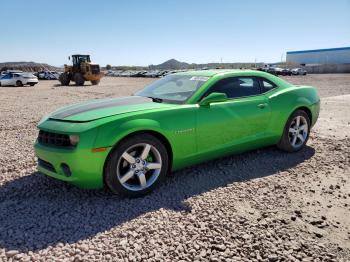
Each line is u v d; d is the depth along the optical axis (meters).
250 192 3.69
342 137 6.25
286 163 4.70
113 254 2.52
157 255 2.51
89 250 2.57
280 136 4.92
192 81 4.37
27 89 23.75
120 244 2.65
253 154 5.08
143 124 3.43
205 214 3.15
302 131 5.27
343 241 2.74
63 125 3.42
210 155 4.14
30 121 8.58
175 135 3.71
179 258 2.48
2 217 3.12
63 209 3.29
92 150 3.19
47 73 47.97
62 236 2.78
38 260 2.45
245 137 4.45
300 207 3.33
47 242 2.69
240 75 4.58
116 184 3.38
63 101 14.13
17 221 3.03
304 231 2.88
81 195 3.62
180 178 4.09
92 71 29.09
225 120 4.14
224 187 3.82
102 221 3.04
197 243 2.67
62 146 3.36
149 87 4.87
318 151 5.30
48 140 3.52
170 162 3.83
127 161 3.46
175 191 3.71
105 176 3.37
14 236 2.77
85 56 29.64
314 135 6.42
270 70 51.03
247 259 2.47
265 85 4.84
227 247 2.62
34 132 7.07
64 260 2.45
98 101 4.16
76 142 3.22
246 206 3.34
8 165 4.62
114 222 3.02
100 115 3.43
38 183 3.96
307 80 32.34
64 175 3.34
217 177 4.13
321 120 8.09
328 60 77.25
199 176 4.16
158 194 3.63
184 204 3.38
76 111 3.71
